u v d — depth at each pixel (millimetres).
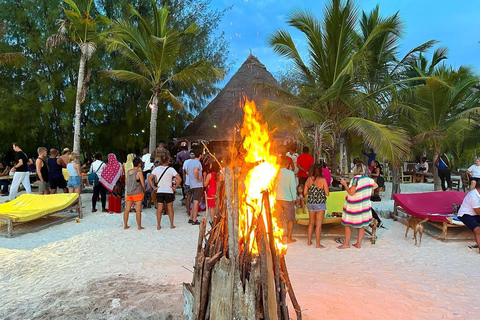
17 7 16641
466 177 12961
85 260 5457
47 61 16078
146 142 18828
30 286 4355
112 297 3971
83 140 18000
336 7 10930
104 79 16578
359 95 11352
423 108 12750
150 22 17203
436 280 4629
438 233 7184
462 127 12836
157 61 13125
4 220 6926
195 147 18000
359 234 6305
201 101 20078
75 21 12555
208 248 2939
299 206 7887
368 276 4703
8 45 16094
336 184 13477
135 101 18719
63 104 16906
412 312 3654
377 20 15227
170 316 3500
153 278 4633
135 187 7535
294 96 12344
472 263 5387
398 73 16547
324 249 6266
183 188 10758
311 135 15672
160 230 7535
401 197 8312
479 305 3850
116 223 8180
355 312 3605
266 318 2531
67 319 3451
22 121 16234
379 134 9805
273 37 11727
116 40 12875
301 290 4215
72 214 9008
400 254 5910
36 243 6500
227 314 2531
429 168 21656
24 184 10953
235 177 2734
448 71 14383
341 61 11508
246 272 2660
